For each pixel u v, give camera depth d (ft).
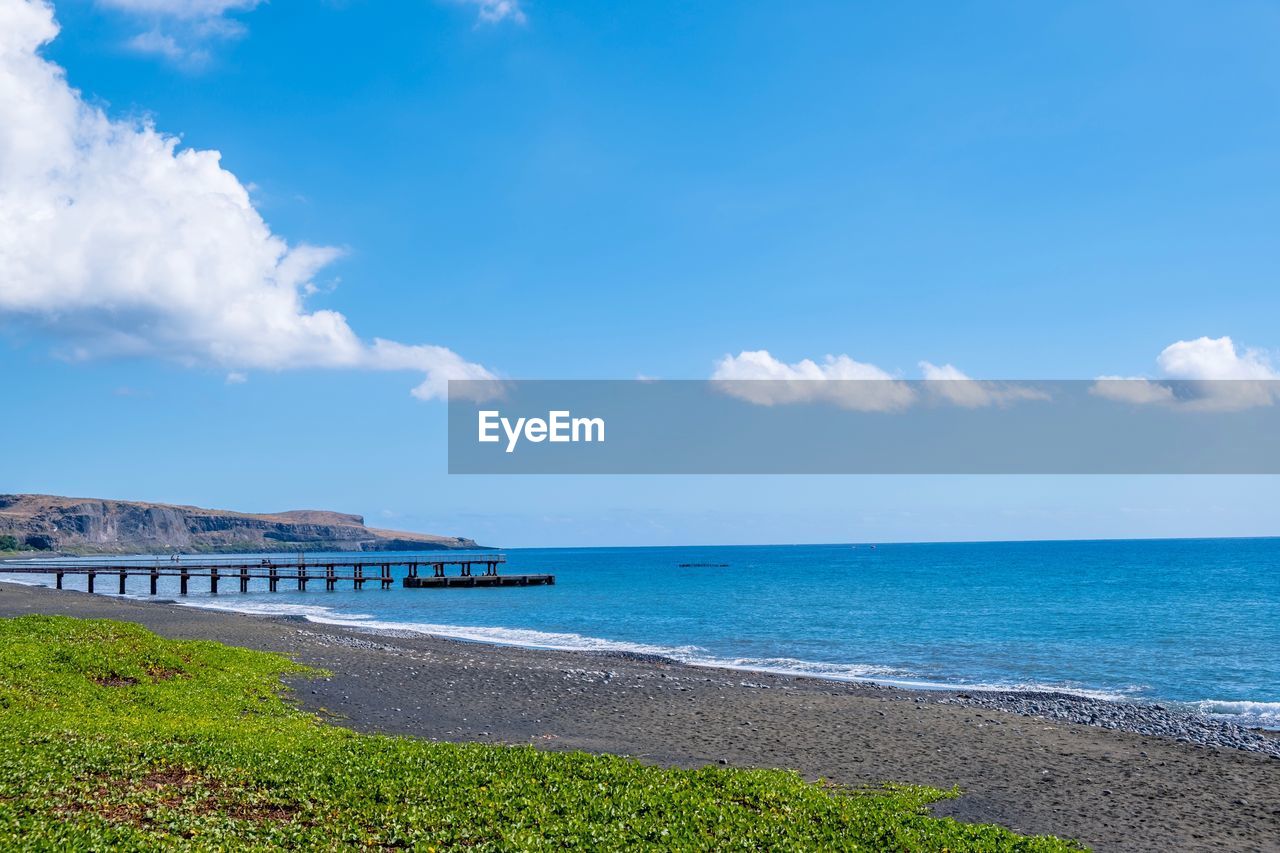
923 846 44.68
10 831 35.12
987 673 131.95
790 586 384.06
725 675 120.26
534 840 41.78
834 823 47.09
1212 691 116.67
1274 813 56.03
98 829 36.99
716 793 50.96
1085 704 99.71
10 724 56.95
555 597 314.55
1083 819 53.57
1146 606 257.75
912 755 68.64
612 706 86.43
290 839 40.22
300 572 354.33
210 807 43.11
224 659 95.25
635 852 41.32
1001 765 66.18
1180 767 67.46
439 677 99.96
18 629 92.94
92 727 59.16
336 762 52.85
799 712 85.35
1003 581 410.11
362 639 146.82
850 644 169.17
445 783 49.85
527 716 80.79
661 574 532.32
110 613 181.98
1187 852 48.34
